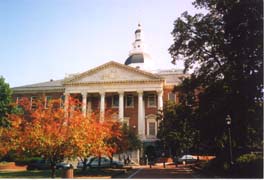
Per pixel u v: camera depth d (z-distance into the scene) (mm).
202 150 59000
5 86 60219
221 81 36375
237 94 33875
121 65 74562
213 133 38125
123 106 74250
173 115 53750
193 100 40719
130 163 62438
